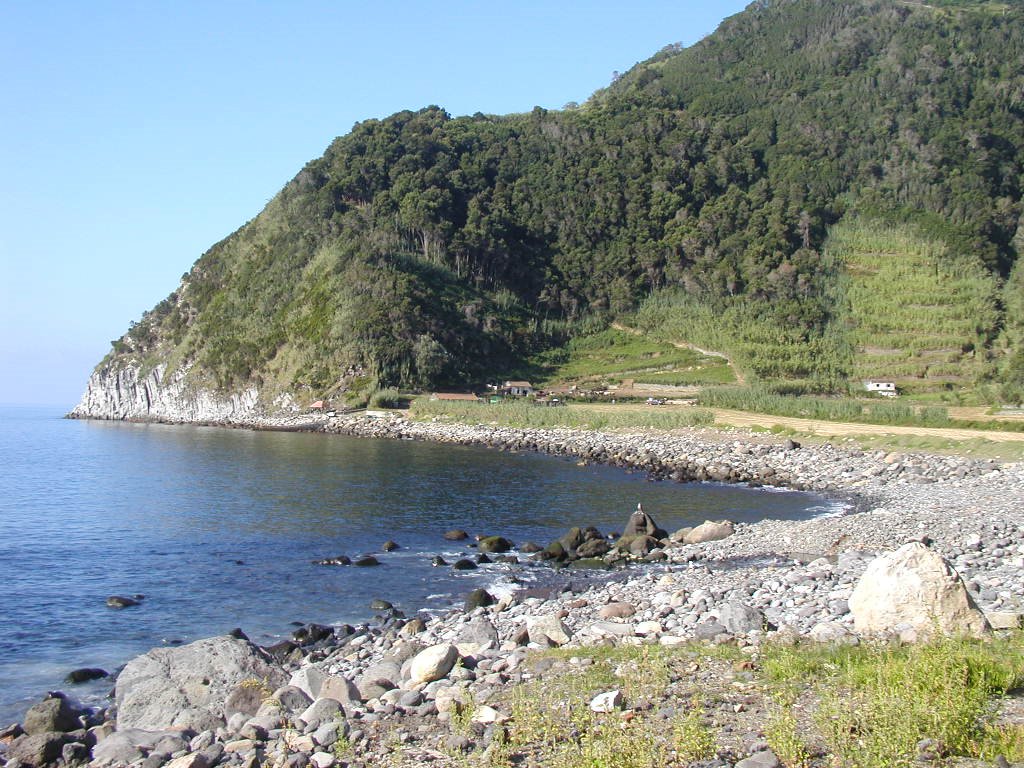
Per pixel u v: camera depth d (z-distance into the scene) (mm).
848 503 52625
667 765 11438
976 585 22641
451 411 127688
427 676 17266
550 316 189500
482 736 13234
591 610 24734
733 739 12195
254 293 187875
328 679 17328
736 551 35531
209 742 15117
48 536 42625
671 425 98062
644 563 35062
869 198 189000
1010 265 169375
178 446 107625
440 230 190500
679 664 16141
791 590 24266
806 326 158875
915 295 158625
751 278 174375
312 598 30344
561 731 12984
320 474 71750
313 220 197000
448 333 161500
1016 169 190625
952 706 11727
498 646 20281
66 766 15305
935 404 112000
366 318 155250
